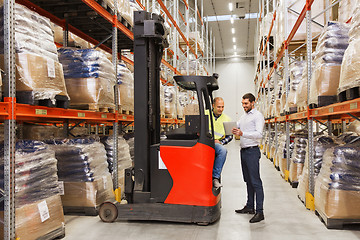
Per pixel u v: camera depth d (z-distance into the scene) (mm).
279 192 5660
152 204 3830
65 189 4102
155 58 4402
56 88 3256
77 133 6020
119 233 3504
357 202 3492
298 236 3398
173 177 3805
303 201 4820
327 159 3850
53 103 3172
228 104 28672
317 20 6125
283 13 7035
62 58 4156
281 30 7238
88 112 4035
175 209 3779
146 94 4098
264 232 3551
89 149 4184
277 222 3910
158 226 3754
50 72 3135
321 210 3867
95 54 4141
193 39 13109
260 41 13445
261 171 8156
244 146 4109
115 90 4871
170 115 9281
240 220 4023
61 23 5305
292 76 6152
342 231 3518
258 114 4094
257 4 17594
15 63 2805
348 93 2812
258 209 3969
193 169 3754
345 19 4996
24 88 2850
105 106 4316
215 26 21375
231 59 28891
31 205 2881
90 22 5371
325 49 3611
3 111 2621
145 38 4105
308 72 4508
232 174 7820
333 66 3523
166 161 3822
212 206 3764
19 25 2889
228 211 4469
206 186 3760
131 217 3846
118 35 6250
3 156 2791
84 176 4078
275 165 8742
